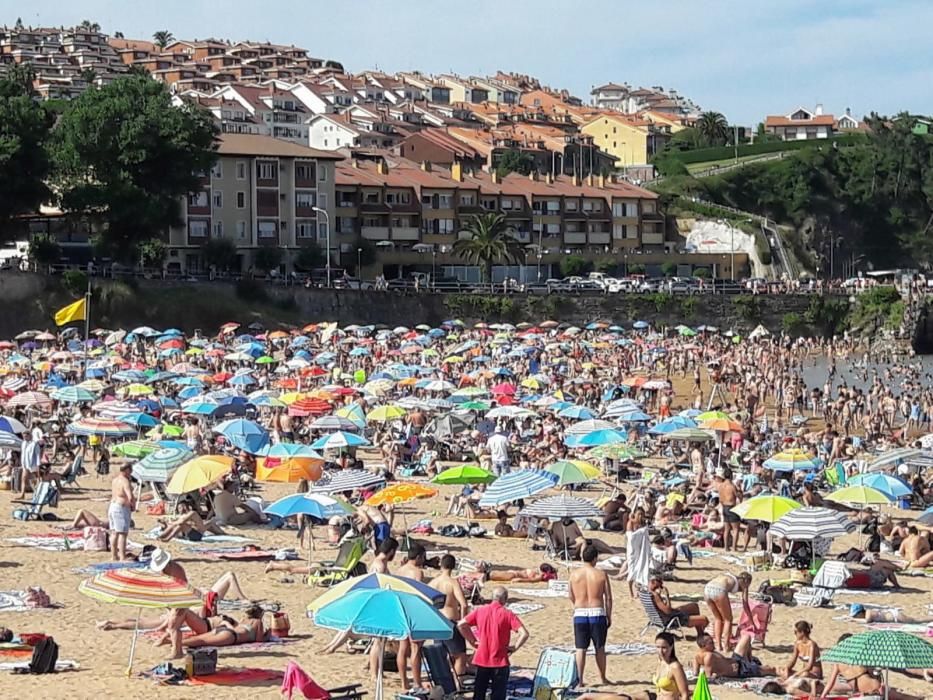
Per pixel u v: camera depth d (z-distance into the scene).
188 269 139.38
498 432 58.22
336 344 108.00
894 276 188.50
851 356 144.88
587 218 181.25
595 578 23.45
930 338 157.00
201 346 99.12
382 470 48.78
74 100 128.00
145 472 38.59
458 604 23.81
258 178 146.50
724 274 185.88
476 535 40.38
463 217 167.88
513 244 156.75
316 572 32.28
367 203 159.62
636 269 178.00
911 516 47.56
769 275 190.88
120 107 118.88
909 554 38.41
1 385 68.38
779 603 32.88
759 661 26.00
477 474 39.50
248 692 22.84
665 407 71.62
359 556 32.03
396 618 20.30
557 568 35.56
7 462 47.62
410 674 23.41
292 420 60.31
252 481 47.25
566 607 31.06
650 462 59.94
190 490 36.66
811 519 35.03
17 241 131.88
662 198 197.50
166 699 22.31
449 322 131.88
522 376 86.88
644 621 30.14
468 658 23.62
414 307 139.25
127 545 34.88
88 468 51.78
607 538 40.75
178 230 140.50
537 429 62.81
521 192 175.75
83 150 117.69
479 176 180.75
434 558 32.72
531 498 48.59
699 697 20.55
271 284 130.25
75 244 130.12
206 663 23.69
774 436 65.94
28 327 114.25
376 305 137.00
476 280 164.50
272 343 109.31
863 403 86.75
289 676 21.67
